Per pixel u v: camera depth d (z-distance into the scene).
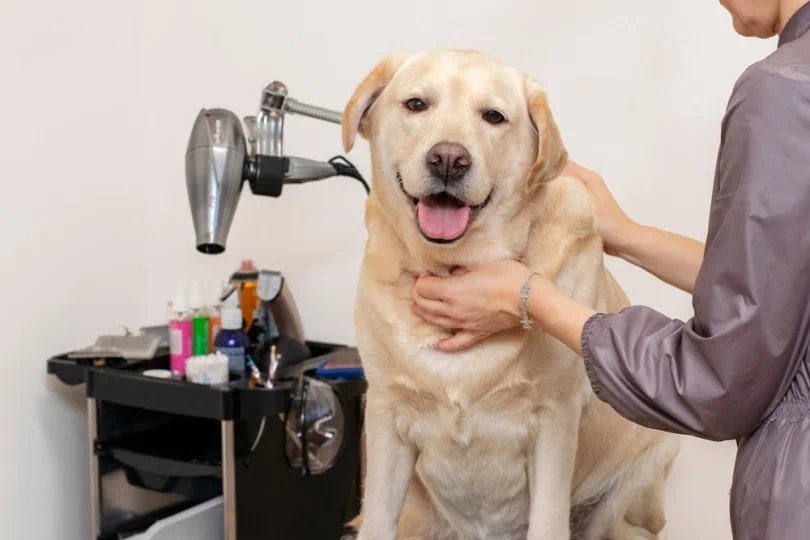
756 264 0.72
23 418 1.78
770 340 0.72
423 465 1.29
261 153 1.50
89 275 1.95
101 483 1.71
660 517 1.54
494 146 1.13
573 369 1.17
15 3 1.73
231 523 1.52
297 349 1.83
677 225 1.72
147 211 2.15
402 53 1.24
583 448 1.36
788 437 0.76
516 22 1.83
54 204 1.85
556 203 1.22
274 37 2.06
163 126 2.15
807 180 0.70
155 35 2.13
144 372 1.69
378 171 1.21
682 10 1.67
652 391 0.80
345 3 1.98
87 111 1.94
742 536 0.79
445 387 1.16
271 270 2.07
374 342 1.22
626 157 1.75
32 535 1.81
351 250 2.05
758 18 0.91
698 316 0.78
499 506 1.31
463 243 1.15
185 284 2.18
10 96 1.72
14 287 1.75
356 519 1.57
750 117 0.72
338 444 1.63
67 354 1.80
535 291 1.01
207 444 1.72
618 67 1.74
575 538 1.51
